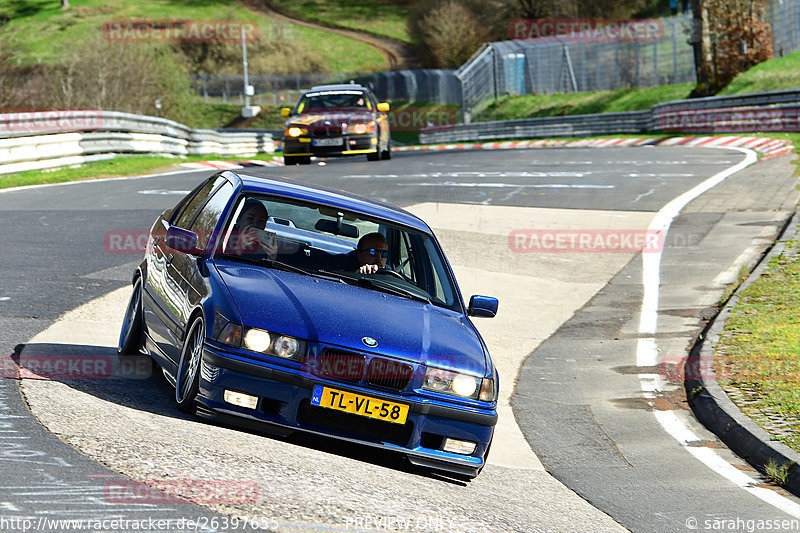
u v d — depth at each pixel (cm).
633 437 1622
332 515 969
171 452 1084
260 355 1169
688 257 2984
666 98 10944
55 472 970
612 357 2106
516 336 2266
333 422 1188
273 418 1170
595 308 2520
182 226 1536
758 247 3048
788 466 1410
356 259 1443
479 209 3612
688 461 1504
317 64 19075
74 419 1162
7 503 867
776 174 4459
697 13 9056
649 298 2592
